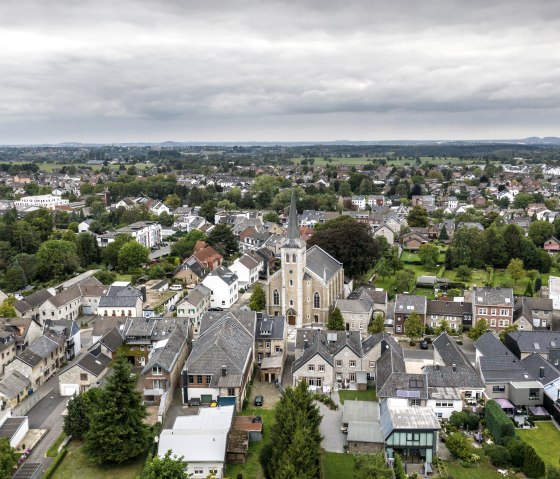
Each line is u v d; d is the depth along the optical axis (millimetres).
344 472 78562
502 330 134125
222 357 98062
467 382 96812
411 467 79875
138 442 81500
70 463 81938
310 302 142375
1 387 99125
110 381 81750
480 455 82625
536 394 95250
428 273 194125
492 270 192000
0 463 74750
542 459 80750
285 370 113500
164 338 117125
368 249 175375
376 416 88812
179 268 186375
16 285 172375
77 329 127750
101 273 181500
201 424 84500
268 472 74688
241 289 176125
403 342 130000
